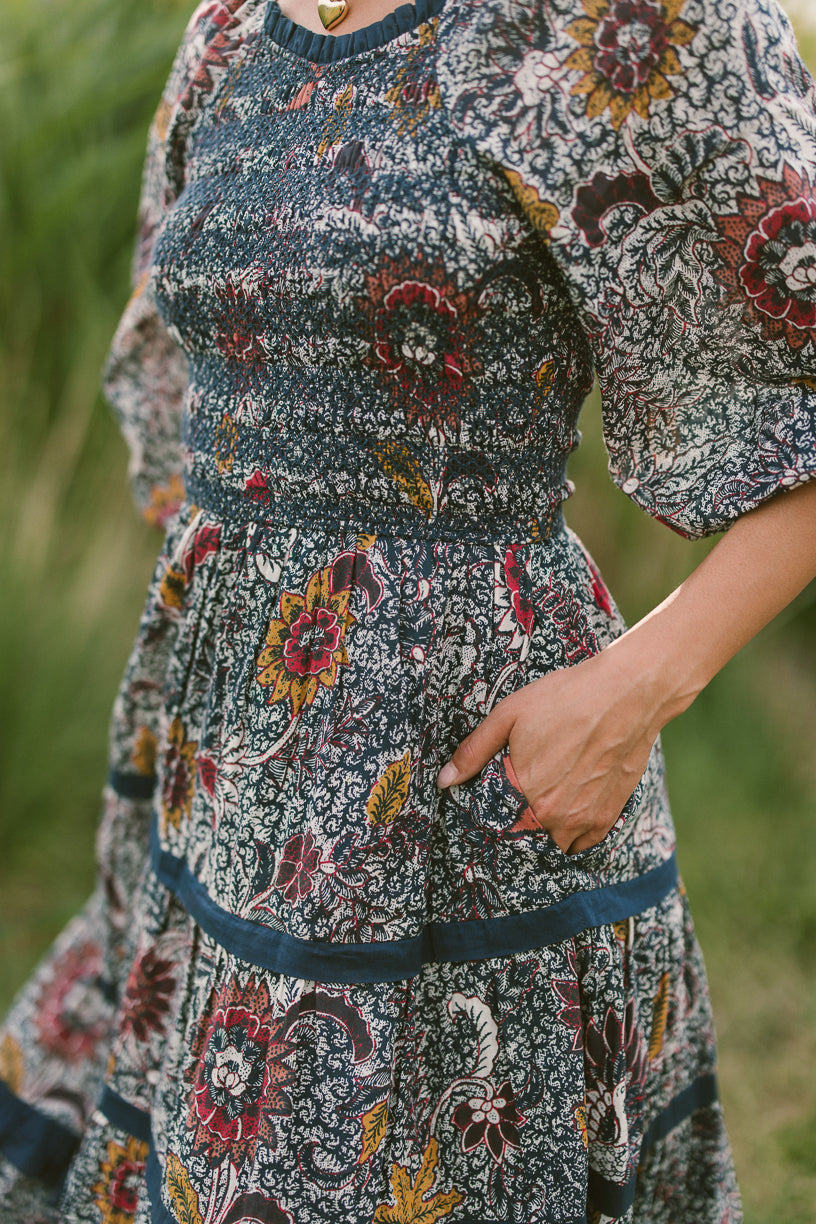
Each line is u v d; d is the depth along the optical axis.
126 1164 0.93
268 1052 0.76
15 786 2.04
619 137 0.69
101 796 2.23
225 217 0.77
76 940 1.25
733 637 0.76
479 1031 0.80
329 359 0.74
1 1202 1.19
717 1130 0.98
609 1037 0.82
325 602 0.77
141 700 1.03
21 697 2.03
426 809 0.77
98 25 2.13
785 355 0.72
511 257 0.71
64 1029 1.22
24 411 2.15
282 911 0.77
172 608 0.95
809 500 0.73
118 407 1.18
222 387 0.83
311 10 0.81
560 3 0.69
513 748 0.77
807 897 2.04
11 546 2.04
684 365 0.74
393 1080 0.79
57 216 2.02
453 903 0.80
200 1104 0.79
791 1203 1.37
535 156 0.68
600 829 0.79
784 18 0.72
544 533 0.81
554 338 0.76
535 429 0.78
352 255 0.70
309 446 0.77
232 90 0.82
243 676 0.80
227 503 0.83
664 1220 0.97
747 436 0.74
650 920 0.87
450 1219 0.83
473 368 0.74
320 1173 0.75
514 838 0.78
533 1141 0.81
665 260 0.72
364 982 0.76
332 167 0.72
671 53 0.68
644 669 0.75
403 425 0.75
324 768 0.76
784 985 1.85
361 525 0.77
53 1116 1.20
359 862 0.75
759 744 2.52
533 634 0.79
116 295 2.17
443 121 0.70
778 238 0.69
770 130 0.69
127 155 2.09
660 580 2.39
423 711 0.76
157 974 0.92
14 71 2.03
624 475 0.79
